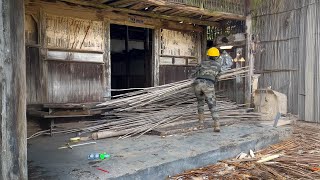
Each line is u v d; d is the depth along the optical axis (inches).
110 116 236.5
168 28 303.4
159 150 167.6
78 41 240.1
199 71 225.0
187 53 323.6
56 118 223.9
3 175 96.1
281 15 305.9
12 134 99.2
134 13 258.5
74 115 216.1
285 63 304.2
